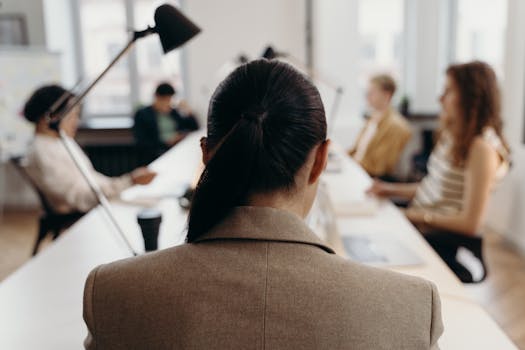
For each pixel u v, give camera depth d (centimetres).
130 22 548
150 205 228
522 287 304
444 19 546
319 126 60
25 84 477
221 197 59
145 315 57
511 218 371
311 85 61
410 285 59
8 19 506
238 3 523
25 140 479
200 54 532
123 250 174
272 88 59
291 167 59
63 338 117
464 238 194
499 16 474
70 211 246
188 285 57
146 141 486
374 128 369
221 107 60
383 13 563
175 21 129
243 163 58
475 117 196
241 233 58
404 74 573
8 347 113
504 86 378
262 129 57
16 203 516
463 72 197
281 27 527
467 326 116
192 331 56
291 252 58
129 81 561
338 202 212
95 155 523
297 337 55
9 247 395
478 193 190
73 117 244
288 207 61
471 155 193
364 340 56
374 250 162
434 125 534
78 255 170
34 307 133
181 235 72
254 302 56
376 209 209
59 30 531
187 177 285
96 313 59
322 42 495
